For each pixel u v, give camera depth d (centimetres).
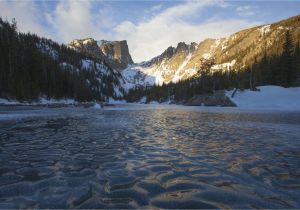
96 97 14562
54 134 1585
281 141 1364
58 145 1212
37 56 10488
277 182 668
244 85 9412
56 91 9906
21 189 605
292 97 7125
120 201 532
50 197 553
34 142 1293
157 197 557
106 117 3059
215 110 5397
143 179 688
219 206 511
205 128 1962
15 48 9275
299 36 15675
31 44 11156
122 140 1358
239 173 750
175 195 570
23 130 1780
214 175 729
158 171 768
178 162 884
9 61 8138
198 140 1373
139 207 503
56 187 620
